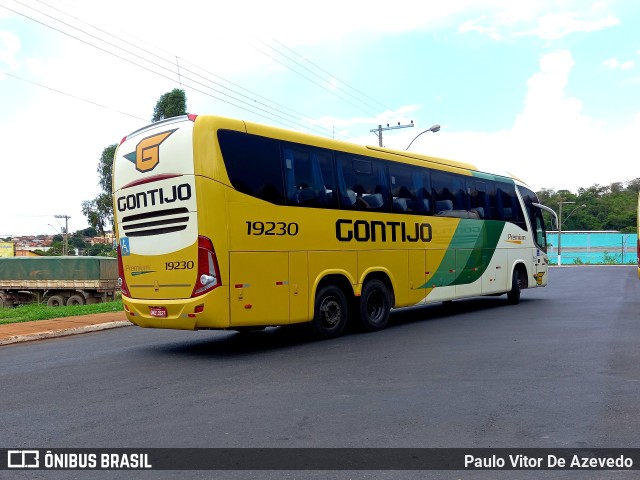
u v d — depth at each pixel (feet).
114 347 33.42
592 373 23.16
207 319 27.25
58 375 25.30
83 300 98.84
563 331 34.78
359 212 35.09
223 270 27.43
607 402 18.94
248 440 15.72
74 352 31.94
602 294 65.77
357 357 27.48
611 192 342.03
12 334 38.04
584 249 246.47
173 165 28.17
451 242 43.50
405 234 38.78
